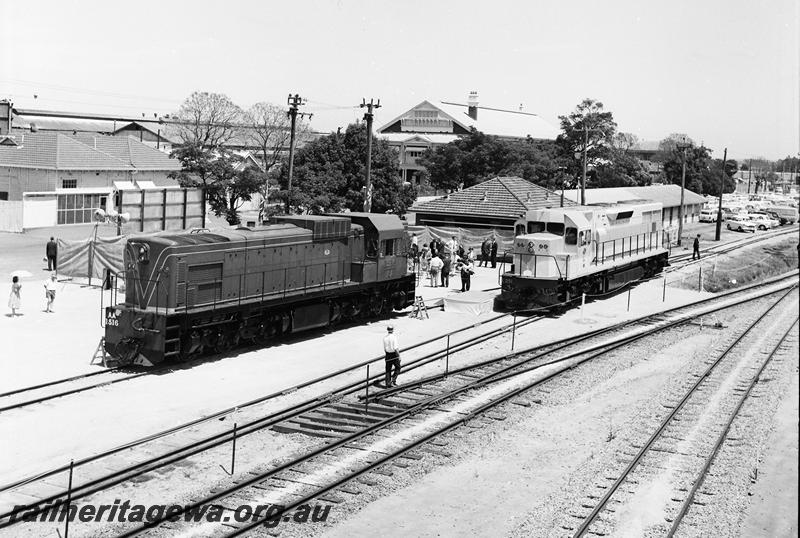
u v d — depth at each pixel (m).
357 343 30.88
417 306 37.09
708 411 24.05
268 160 100.69
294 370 26.17
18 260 46.88
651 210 53.56
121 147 76.62
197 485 16.61
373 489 16.88
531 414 22.98
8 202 61.34
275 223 32.94
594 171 104.06
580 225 40.12
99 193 68.75
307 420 21.06
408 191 65.69
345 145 63.62
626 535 15.25
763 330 37.41
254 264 29.05
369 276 34.84
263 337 29.53
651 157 162.38
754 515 16.34
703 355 31.72
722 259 65.88
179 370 25.45
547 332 34.97
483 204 59.75
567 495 17.11
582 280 41.84
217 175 60.09
